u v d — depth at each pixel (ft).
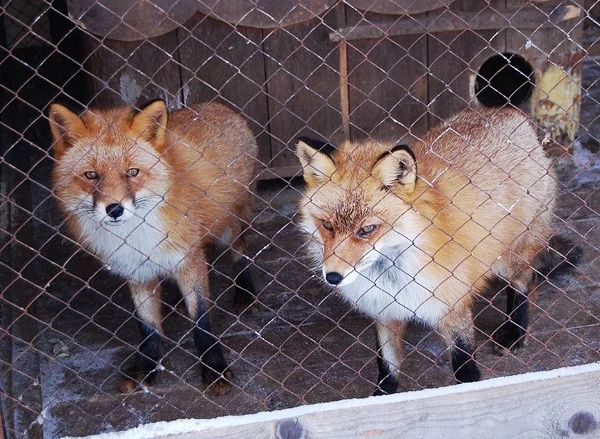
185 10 7.60
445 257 5.96
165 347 6.91
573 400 5.22
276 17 7.75
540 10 7.98
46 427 6.24
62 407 6.39
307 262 7.61
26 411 6.28
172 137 6.52
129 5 7.50
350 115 8.18
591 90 9.73
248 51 7.91
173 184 6.34
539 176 6.54
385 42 8.00
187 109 7.01
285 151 8.22
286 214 8.20
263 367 6.68
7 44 10.37
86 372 6.66
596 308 7.00
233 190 6.91
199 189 6.52
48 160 8.87
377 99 8.15
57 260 7.70
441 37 8.03
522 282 6.68
